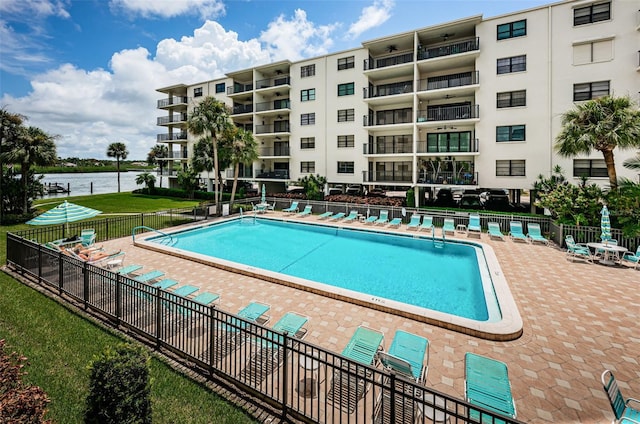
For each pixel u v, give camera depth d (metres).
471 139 24.77
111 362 4.10
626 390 5.40
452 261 14.70
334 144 30.28
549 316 8.21
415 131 25.09
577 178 20.16
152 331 7.02
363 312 8.50
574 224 15.12
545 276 11.20
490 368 5.11
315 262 14.57
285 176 32.78
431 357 6.44
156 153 60.81
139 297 7.24
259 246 17.42
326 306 8.87
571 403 5.12
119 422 3.94
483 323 7.53
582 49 20.08
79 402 5.04
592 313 8.35
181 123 41.81
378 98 26.78
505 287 9.93
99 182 77.81
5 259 12.89
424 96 25.58
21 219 21.36
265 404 5.08
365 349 5.91
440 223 20.34
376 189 32.41
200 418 4.72
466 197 27.38
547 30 20.89
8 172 23.09
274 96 34.78
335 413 4.84
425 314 8.01
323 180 29.75
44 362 6.07
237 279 11.03
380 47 27.59
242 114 34.56
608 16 19.41
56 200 35.00
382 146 29.45
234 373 5.65
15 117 21.55
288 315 7.38
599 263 12.63
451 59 23.72
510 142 22.19
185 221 22.11
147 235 17.48
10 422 3.08
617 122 14.20
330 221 22.36
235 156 25.97
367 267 13.84
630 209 13.51
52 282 9.77
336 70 29.81
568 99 20.52
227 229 21.67
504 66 22.25
